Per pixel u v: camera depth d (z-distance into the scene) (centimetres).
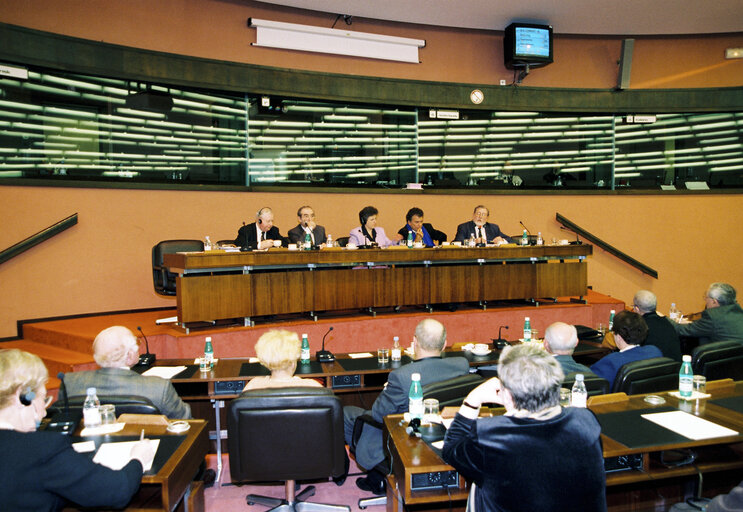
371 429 259
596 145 762
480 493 144
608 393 248
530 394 142
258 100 632
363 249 470
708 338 392
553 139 755
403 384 238
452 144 732
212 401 303
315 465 221
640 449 182
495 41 734
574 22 689
